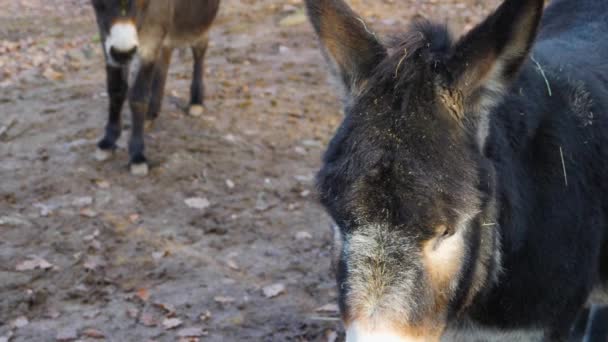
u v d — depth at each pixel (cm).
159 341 441
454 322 285
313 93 794
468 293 263
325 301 479
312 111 755
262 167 648
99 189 606
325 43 271
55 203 586
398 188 226
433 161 231
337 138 244
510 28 241
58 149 666
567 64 338
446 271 241
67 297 483
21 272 504
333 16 270
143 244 539
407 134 234
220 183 621
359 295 228
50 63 889
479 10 1007
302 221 575
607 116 328
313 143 691
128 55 582
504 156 277
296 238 550
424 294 231
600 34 388
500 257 279
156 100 696
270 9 1043
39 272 504
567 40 381
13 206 581
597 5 412
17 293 483
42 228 554
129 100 618
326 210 243
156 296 484
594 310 401
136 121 624
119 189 607
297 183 625
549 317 306
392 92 243
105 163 644
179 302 478
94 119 727
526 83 302
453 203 229
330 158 242
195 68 725
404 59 250
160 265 517
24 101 768
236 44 932
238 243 546
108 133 651
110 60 605
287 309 471
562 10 428
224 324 457
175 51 902
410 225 225
